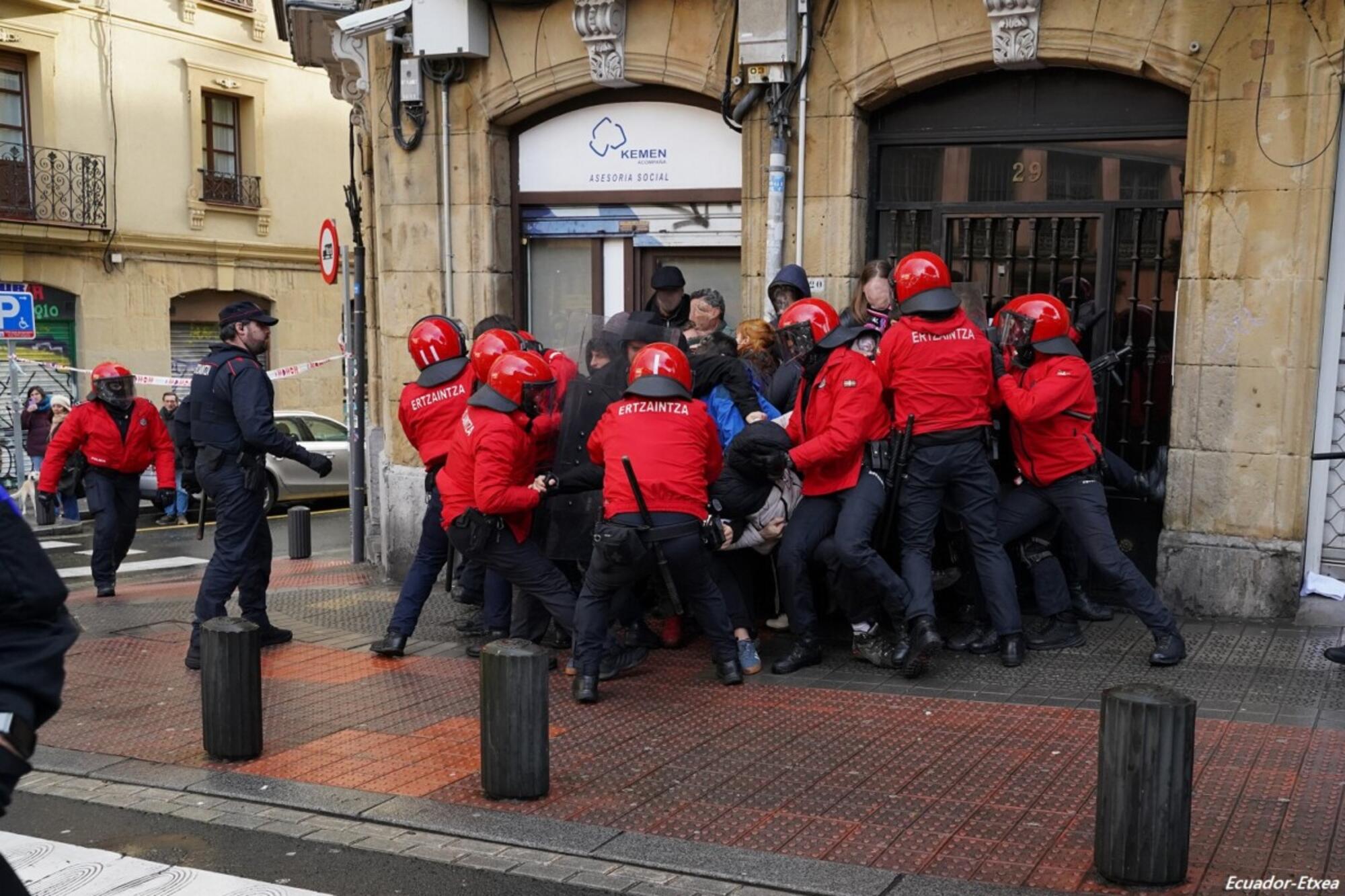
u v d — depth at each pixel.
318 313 25.16
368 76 10.07
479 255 9.12
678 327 7.36
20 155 19.91
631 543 5.77
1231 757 4.89
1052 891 3.87
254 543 7.32
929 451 6.13
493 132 9.06
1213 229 6.91
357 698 6.36
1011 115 7.65
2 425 19.59
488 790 4.88
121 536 9.81
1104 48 7.09
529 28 8.73
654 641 7.02
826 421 6.16
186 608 9.08
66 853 4.51
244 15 23.28
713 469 6.21
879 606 6.54
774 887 4.02
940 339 6.12
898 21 7.59
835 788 4.81
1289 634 6.68
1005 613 6.27
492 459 6.10
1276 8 6.64
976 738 5.30
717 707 5.89
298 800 4.95
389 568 9.69
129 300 21.61
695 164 8.70
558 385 6.94
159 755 5.57
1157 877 3.81
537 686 4.84
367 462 12.08
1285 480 6.84
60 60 20.30
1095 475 6.20
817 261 8.01
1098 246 7.52
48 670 2.59
